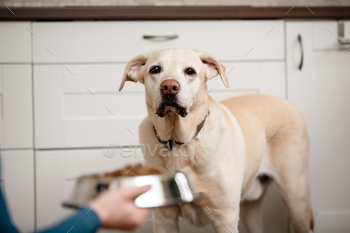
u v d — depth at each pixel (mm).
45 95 1657
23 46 1643
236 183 1265
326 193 1761
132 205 573
